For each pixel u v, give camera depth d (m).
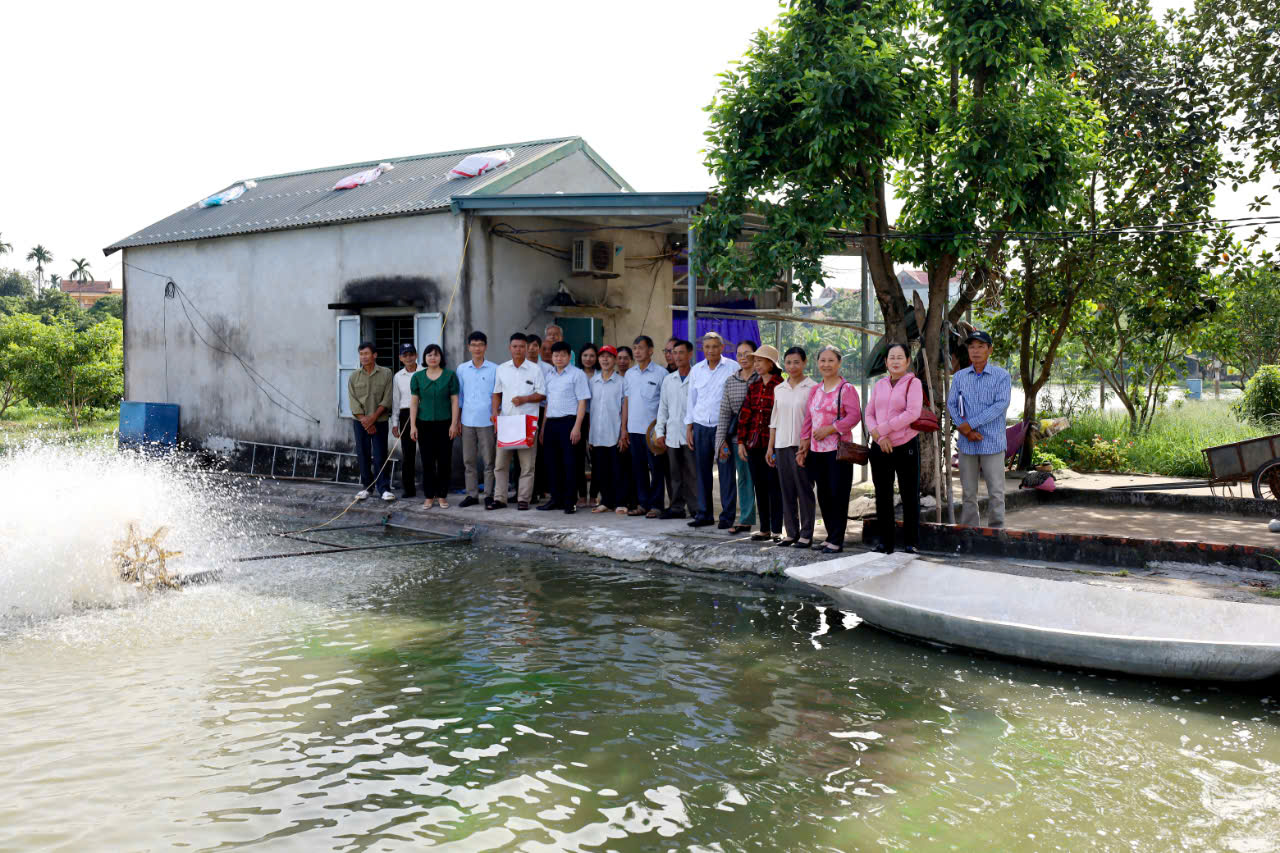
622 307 13.21
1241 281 14.95
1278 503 10.63
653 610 7.34
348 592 7.93
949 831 3.90
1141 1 14.83
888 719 5.13
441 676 5.81
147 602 7.61
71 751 4.65
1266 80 13.79
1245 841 3.80
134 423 15.71
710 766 4.53
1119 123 14.62
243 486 13.62
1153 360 16.86
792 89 9.57
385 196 13.32
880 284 10.66
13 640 6.54
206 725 5.01
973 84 10.14
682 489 10.27
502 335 12.14
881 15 9.87
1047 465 14.66
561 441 10.66
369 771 4.45
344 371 13.41
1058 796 4.21
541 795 4.21
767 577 8.12
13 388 28.61
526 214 11.29
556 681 5.72
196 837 3.80
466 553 9.56
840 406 8.02
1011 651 6.04
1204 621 6.07
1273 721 5.11
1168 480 13.98
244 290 14.73
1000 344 16.05
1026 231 9.97
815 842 3.80
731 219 9.70
